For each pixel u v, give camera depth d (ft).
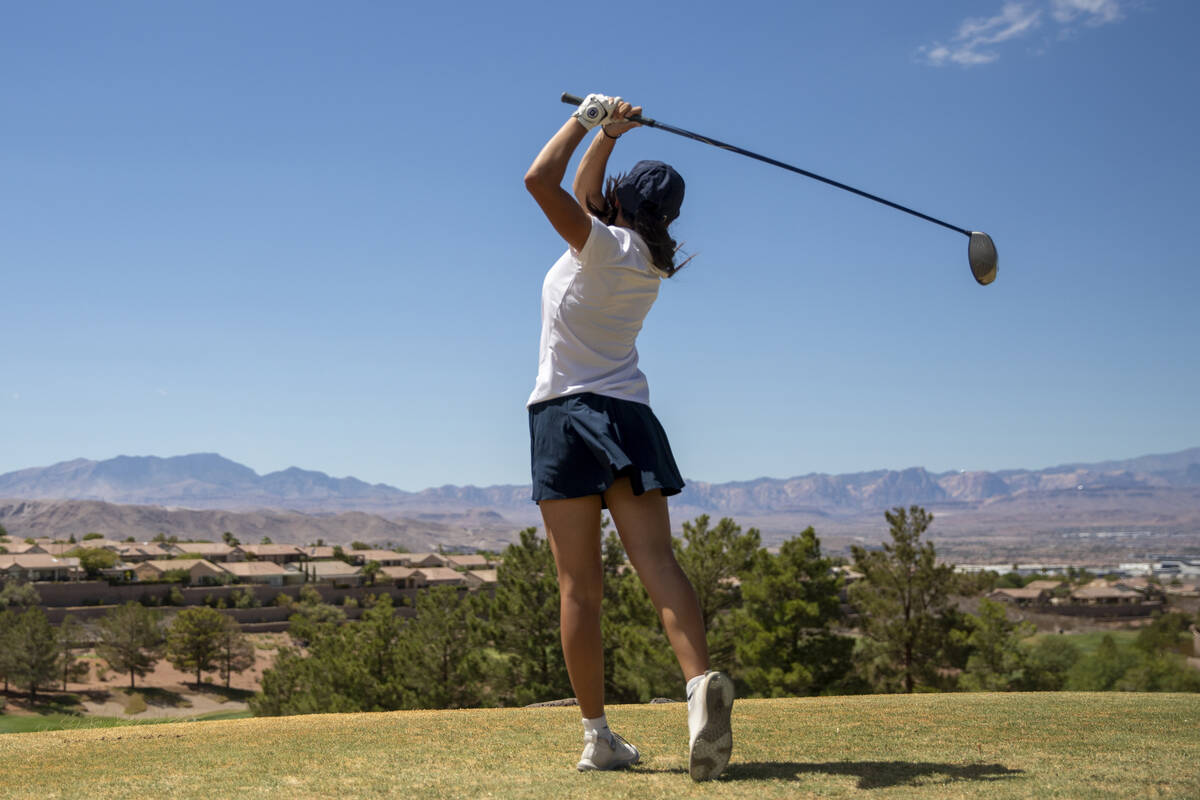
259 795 9.70
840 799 8.37
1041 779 9.29
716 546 72.79
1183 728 14.69
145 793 10.09
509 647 79.05
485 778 10.30
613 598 78.84
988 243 12.32
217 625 233.96
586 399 9.82
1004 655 81.30
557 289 9.94
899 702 21.35
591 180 11.04
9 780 11.69
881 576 80.79
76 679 222.07
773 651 68.08
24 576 315.99
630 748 11.03
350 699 84.23
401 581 390.42
